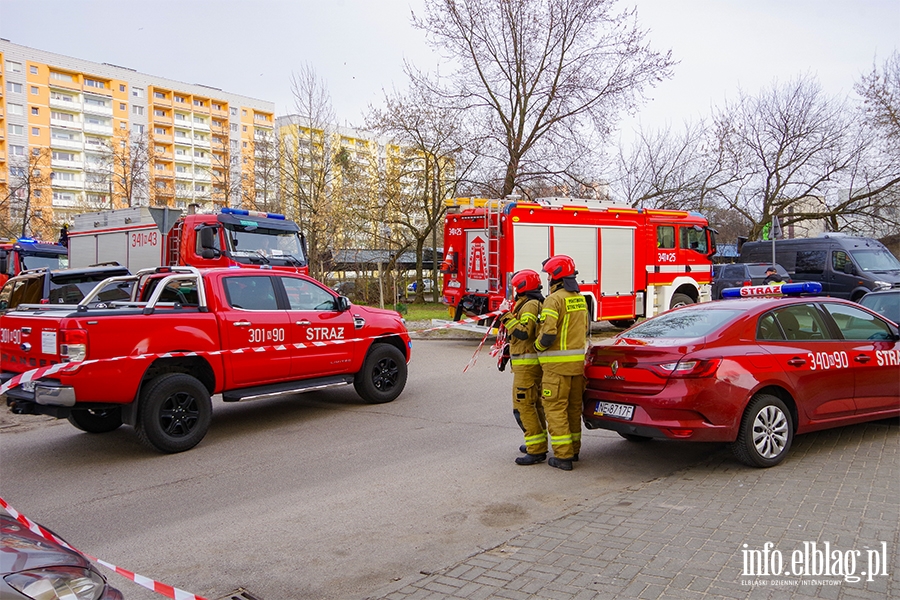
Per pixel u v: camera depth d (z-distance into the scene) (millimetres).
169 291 7691
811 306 6371
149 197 55906
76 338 6234
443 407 8984
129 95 87688
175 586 3947
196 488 5832
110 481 6082
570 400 6180
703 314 6230
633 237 15852
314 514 5102
